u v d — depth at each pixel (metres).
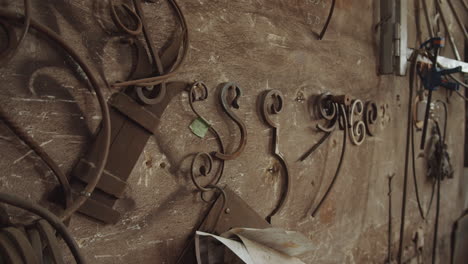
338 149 1.41
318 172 1.32
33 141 0.64
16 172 0.64
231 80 1.01
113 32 0.76
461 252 2.44
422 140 1.74
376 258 1.68
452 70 1.63
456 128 2.33
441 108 2.14
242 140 1.01
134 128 0.79
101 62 0.75
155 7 0.83
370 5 1.57
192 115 0.92
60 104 0.69
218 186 0.98
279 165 1.16
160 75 0.80
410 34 1.85
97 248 0.75
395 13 1.60
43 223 0.60
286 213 1.20
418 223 2.02
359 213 1.55
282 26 1.16
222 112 0.99
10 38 0.61
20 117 0.65
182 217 0.91
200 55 0.93
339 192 1.43
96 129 0.74
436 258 2.21
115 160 0.76
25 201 0.56
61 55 0.69
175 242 0.90
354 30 1.48
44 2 0.67
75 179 0.71
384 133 1.68
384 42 1.61
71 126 0.71
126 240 0.80
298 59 1.22
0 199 0.54
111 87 0.76
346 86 1.44
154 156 0.85
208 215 0.96
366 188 1.58
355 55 1.48
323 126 1.32
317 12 1.30
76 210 0.69
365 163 1.57
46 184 0.68
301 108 1.24
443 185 2.24
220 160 0.99
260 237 0.99
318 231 1.34
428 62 1.82
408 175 1.88
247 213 1.04
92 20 0.73
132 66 0.80
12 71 0.63
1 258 0.53
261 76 1.10
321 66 1.32
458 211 2.43
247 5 1.05
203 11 0.94
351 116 1.42
